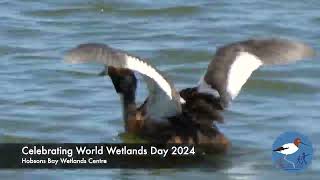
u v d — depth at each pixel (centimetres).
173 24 2333
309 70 1955
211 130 1562
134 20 2366
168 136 1560
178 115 1547
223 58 1532
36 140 1638
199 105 1538
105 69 1628
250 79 1914
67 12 2412
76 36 2248
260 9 2433
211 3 2475
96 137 1642
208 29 2286
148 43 2189
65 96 1850
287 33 2248
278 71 1947
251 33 2258
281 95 1850
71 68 2000
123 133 1631
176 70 2000
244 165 1530
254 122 1703
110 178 1492
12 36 2239
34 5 2466
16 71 1998
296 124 1686
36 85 1914
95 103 1811
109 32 2278
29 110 1773
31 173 1516
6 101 1820
